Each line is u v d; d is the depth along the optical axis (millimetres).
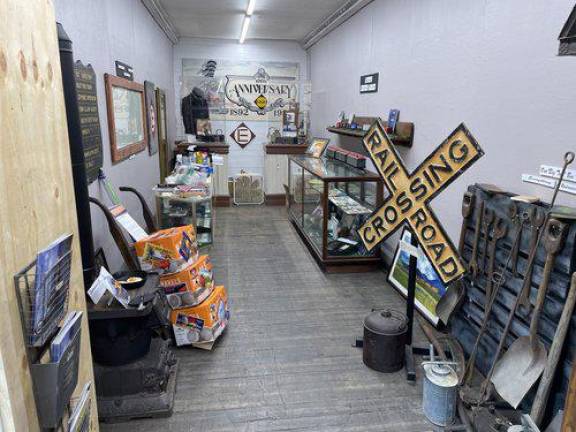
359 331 3260
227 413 2363
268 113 8586
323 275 4402
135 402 2291
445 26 3268
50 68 1227
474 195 2682
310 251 5164
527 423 1763
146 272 2539
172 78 7984
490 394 2258
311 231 5180
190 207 4984
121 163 4035
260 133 8641
